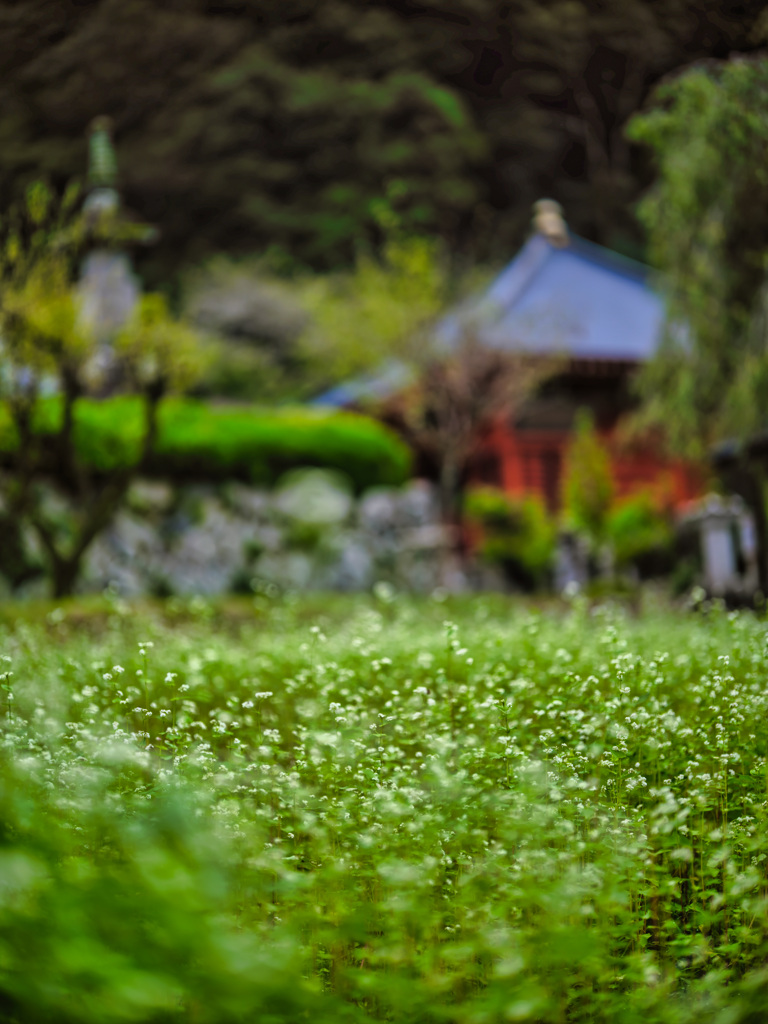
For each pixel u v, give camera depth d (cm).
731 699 432
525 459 2780
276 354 3509
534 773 341
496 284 3067
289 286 3497
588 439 2106
